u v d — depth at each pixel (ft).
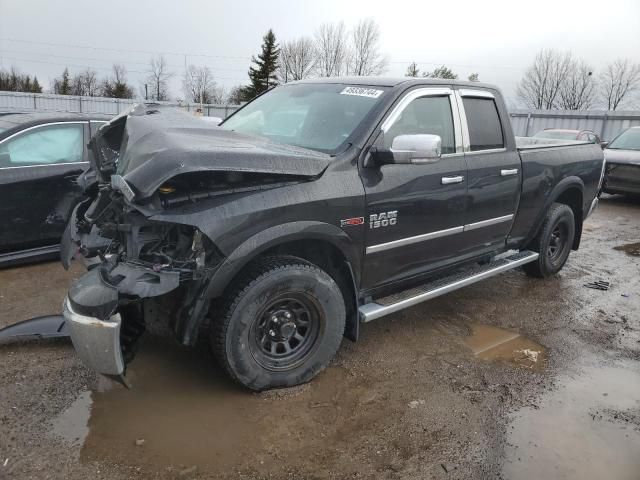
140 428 9.49
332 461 8.94
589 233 28.43
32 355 11.79
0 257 17.16
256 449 9.11
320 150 11.52
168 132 10.19
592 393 11.62
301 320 11.00
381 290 12.62
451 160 13.34
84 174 14.25
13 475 8.16
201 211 9.12
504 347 13.69
